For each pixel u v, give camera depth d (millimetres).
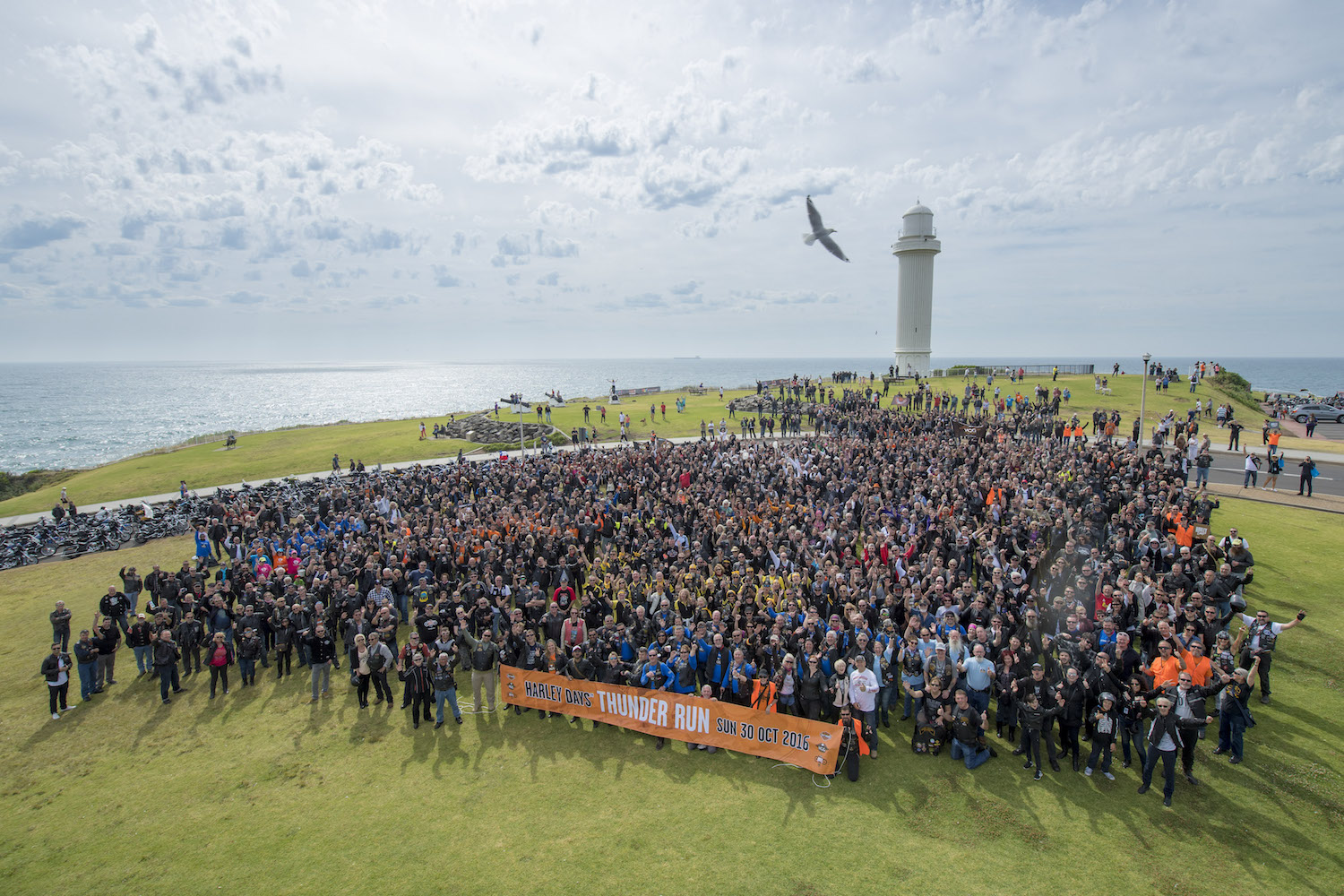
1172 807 11078
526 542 20578
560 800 11992
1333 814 10672
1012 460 28703
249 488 37375
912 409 54281
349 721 15070
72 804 12461
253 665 17094
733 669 13703
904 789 11883
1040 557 17781
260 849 11031
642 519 24234
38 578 26375
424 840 11078
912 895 9461
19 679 17812
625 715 14023
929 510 21953
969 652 13703
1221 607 14789
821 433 50875
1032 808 11227
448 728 14664
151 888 10219
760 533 20125
